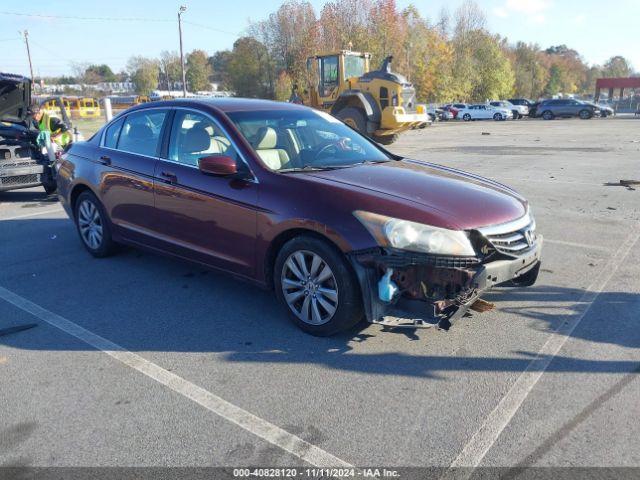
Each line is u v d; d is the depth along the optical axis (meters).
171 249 4.92
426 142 21.56
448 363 3.58
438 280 3.49
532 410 3.03
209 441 2.82
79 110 49.72
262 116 4.76
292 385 3.34
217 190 4.35
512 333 4.00
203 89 100.81
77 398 3.24
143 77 98.06
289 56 59.69
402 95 18.19
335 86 19.75
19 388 3.36
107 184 5.50
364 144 5.15
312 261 3.87
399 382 3.36
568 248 6.09
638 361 3.56
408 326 3.53
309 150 4.62
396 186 3.96
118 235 5.57
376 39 53.81
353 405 3.12
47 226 7.62
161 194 4.86
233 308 4.55
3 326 4.26
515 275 3.80
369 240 3.53
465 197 3.90
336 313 3.76
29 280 5.31
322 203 3.76
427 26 60.97
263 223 4.04
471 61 66.69
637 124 32.88
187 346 3.88
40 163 9.61
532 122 39.56
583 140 20.78
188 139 4.77
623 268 5.38
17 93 9.66
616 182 10.41
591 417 2.96
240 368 3.56
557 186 10.02
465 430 2.87
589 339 3.88
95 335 4.09
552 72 116.31
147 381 3.42
